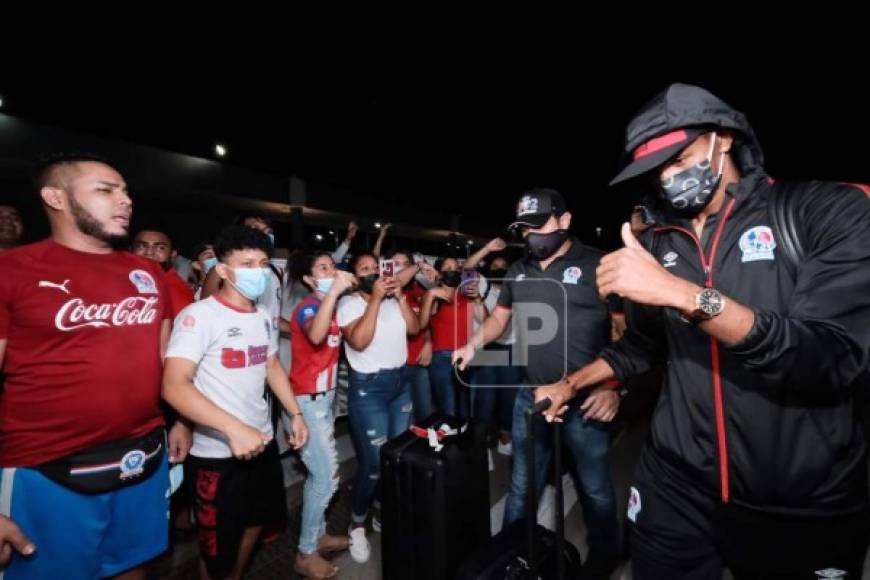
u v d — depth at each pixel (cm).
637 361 145
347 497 281
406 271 339
